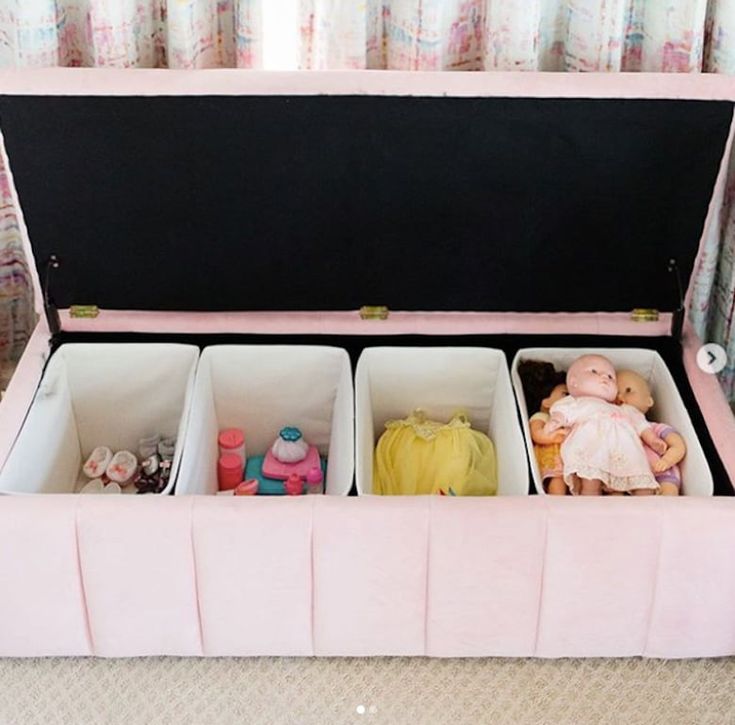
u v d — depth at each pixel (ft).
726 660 4.58
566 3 4.97
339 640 4.43
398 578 4.22
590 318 5.22
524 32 4.82
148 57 5.13
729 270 5.46
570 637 4.42
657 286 5.11
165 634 4.40
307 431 5.43
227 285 5.09
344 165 4.68
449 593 4.26
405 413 5.33
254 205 4.81
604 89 4.50
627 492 4.67
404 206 4.83
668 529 4.10
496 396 5.16
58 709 4.35
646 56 5.07
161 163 4.66
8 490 4.41
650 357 5.11
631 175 4.74
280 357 5.09
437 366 5.14
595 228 4.91
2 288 5.74
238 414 5.32
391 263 5.03
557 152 4.66
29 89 4.43
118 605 4.30
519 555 4.15
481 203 4.83
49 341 5.06
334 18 4.81
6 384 5.93
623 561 4.18
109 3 4.70
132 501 4.10
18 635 4.39
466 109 4.53
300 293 5.13
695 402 4.83
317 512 4.08
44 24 4.83
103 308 5.16
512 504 4.11
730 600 4.30
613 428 4.68
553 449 4.78
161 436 5.32
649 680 4.49
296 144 4.62
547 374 4.99
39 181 4.70
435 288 5.12
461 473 4.95
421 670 4.52
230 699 4.40
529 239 4.95
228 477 5.22
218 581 4.23
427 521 4.08
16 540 4.09
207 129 4.56
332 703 4.39
